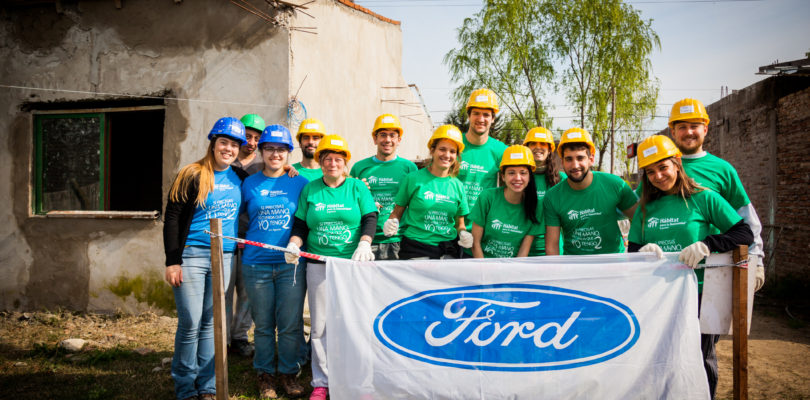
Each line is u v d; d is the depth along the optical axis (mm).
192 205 3312
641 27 14547
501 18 14422
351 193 3551
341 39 7430
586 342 2939
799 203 8125
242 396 3633
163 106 6230
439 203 3717
